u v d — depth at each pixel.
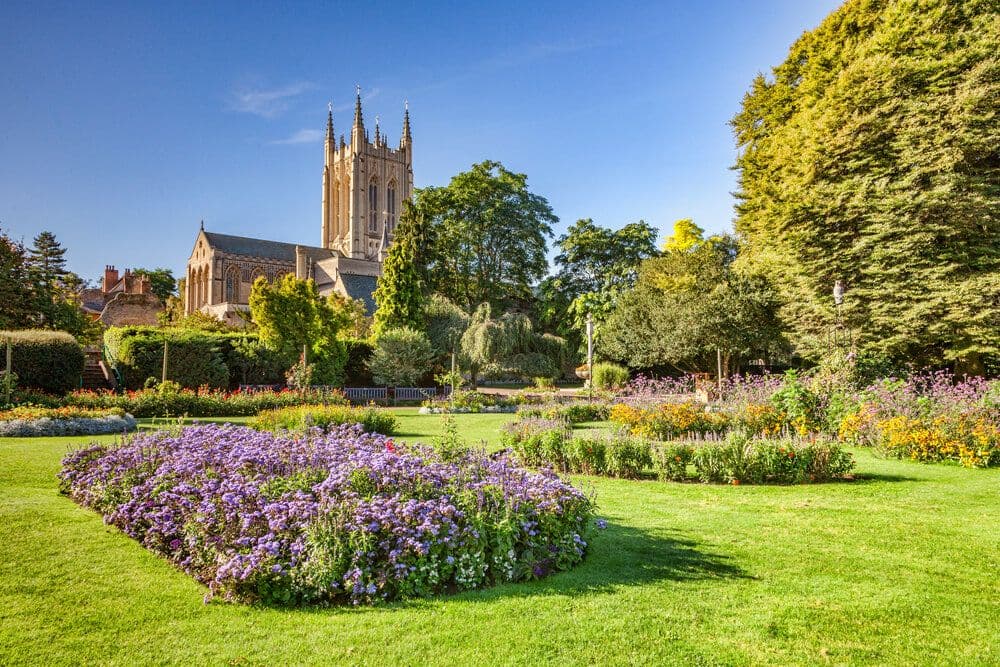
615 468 9.15
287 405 19.95
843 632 3.72
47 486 7.39
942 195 17.50
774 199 24.38
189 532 4.59
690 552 5.37
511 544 4.50
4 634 3.53
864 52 20.75
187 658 3.29
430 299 37.22
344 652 3.34
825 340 20.38
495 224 48.00
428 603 4.02
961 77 18.25
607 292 42.84
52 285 30.34
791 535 5.93
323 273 69.31
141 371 22.66
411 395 30.38
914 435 10.24
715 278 30.75
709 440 9.55
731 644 3.54
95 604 3.97
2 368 17.78
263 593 4.00
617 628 3.70
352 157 87.44
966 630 3.78
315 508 4.36
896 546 5.57
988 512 6.86
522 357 32.91
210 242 71.25
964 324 17.92
